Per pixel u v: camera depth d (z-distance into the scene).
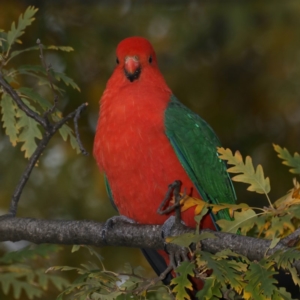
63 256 16.16
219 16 18.38
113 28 18.75
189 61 18.89
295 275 7.56
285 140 18.45
